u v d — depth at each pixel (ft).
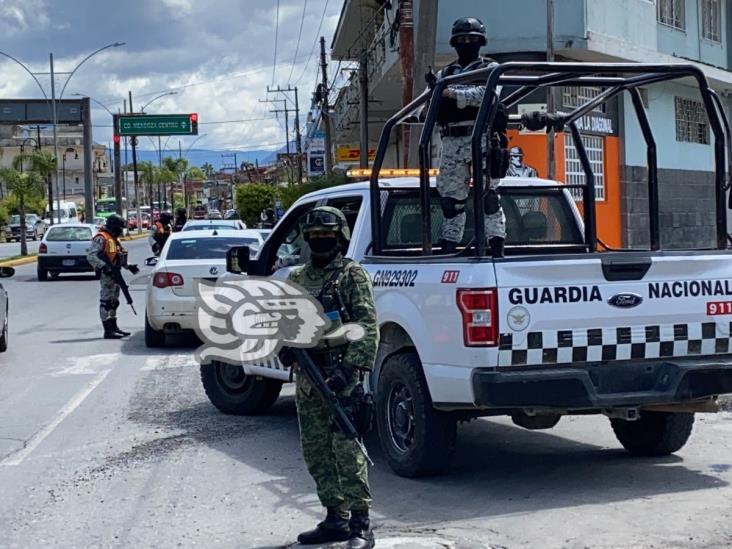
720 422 29.84
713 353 22.63
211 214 218.18
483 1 72.23
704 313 22.40
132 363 44.45
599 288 21.53
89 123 190.49
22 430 30.86
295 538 19.83
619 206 84.43
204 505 22.43
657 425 25.17
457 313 21.17
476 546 18.62
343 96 128.36
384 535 19.53
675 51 92.63
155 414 33.09
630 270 21.80
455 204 24.71
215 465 26.05
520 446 27.50
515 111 68.95
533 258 21.20
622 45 77.66
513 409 21.88
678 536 19.08
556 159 72.95
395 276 23.58
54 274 101.45
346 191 27.35
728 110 107.14
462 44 24.36
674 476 23.79
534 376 20.92
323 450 19.24
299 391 19.25
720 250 23.02
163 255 49.83
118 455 27.45
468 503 21.72
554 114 26.53
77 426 31.37
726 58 103.19
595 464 25.21
